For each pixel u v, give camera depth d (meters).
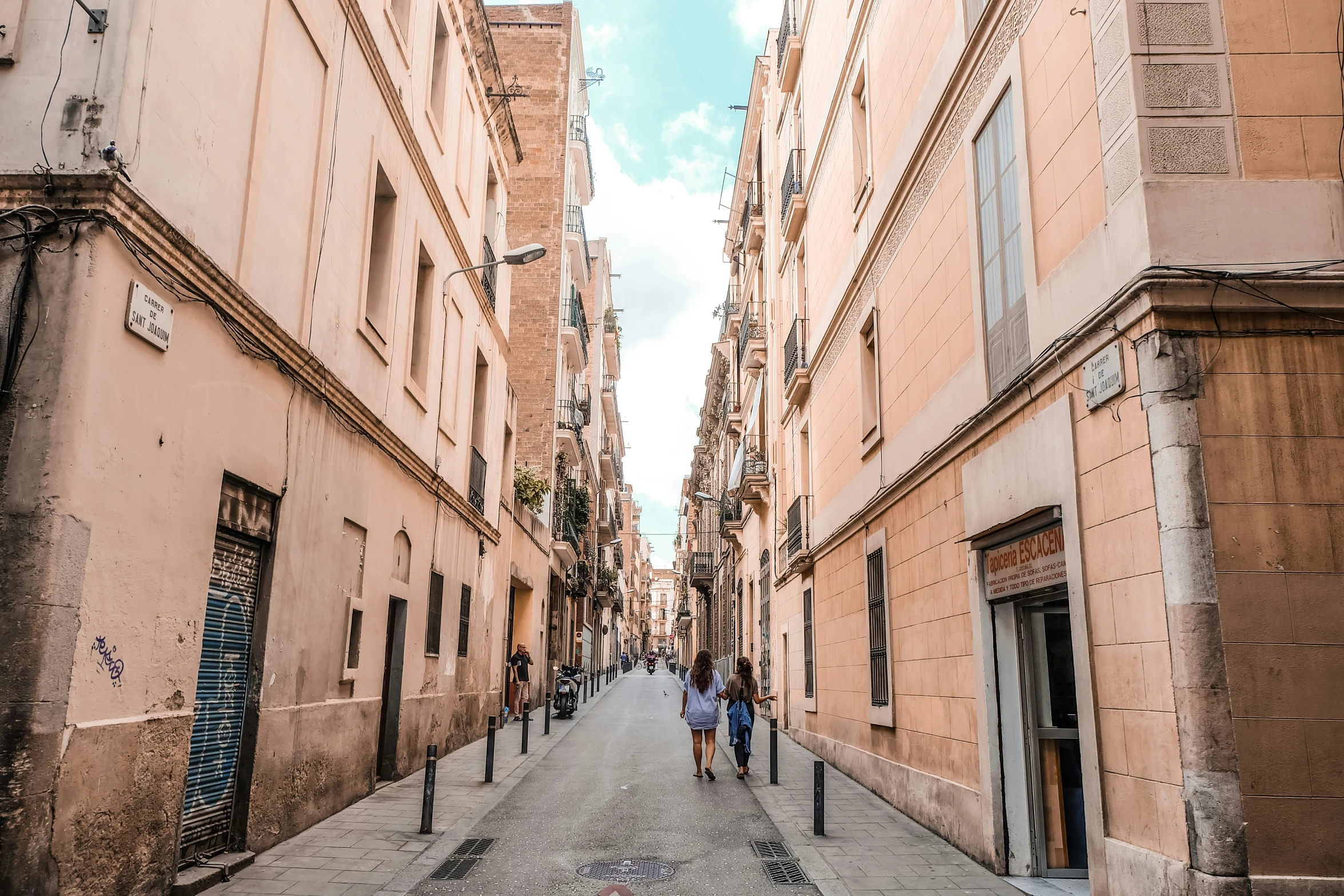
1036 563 6.63
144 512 5.53
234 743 6.92
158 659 5.69
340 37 8.90
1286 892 4.43
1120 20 5.50
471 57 14.70
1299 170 5.26
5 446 4.80
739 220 29.88
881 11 11.57
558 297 28.19
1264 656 4.69
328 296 8.72
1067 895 6.25
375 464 10.19
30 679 4.60
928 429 9.31
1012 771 7.06
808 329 17.52
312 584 8.26
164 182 5.73
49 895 4.64
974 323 8.02
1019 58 7.04
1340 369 5.02
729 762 13.73
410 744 11.77
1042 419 6.46
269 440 7.31
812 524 16.69
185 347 5.98
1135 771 5.18
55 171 5.12
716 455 42.12
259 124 7.11
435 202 12.73
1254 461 4.91
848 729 12.77
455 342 14.38
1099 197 5.74
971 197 8.11
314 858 6.99
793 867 7.03
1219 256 5.10
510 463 20.45
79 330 4.95
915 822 8.98
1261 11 5.46
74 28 5.35
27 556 4.70
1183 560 4.80
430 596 12.88
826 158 15.51
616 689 38.06
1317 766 4.59
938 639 8.73
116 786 5.21
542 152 29.12
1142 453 5.17
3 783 4.47
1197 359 5.02
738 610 31.62
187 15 5.96
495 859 7.09
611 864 6.99
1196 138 5.27
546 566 27.12
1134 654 5.21
